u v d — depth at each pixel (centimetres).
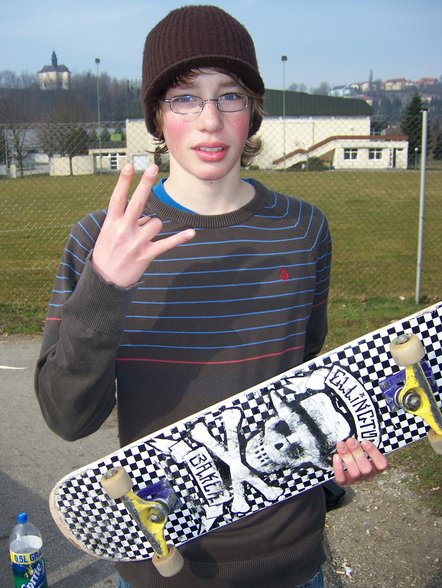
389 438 160
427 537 279
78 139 1612
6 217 1488
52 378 124
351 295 707
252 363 146
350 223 1395
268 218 151
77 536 156
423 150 634
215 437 148
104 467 150
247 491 152
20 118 3316
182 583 149
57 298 139
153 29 143
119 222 117
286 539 153
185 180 147
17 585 241
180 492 150
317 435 154
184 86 140
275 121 3803
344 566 264
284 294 148
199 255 143
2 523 295
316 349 187
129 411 148
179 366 143
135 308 141
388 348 159
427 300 670
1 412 413
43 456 357
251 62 141
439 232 1246
